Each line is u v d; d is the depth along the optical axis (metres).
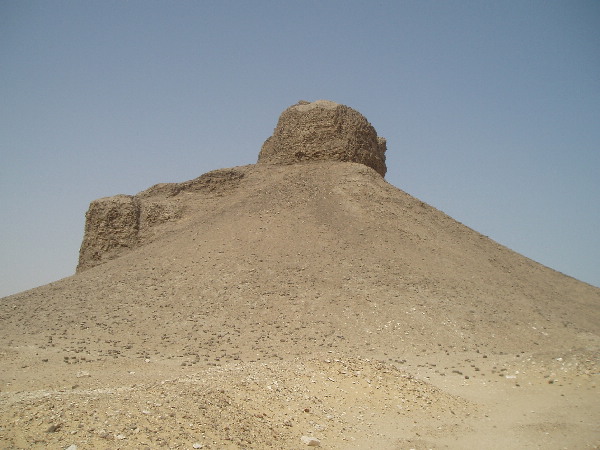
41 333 32.91
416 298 36.22
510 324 34.44
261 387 17.62
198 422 13.70
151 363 27.23
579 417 17.75
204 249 44.78
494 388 22.55
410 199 54.03
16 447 10.95
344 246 42.94
